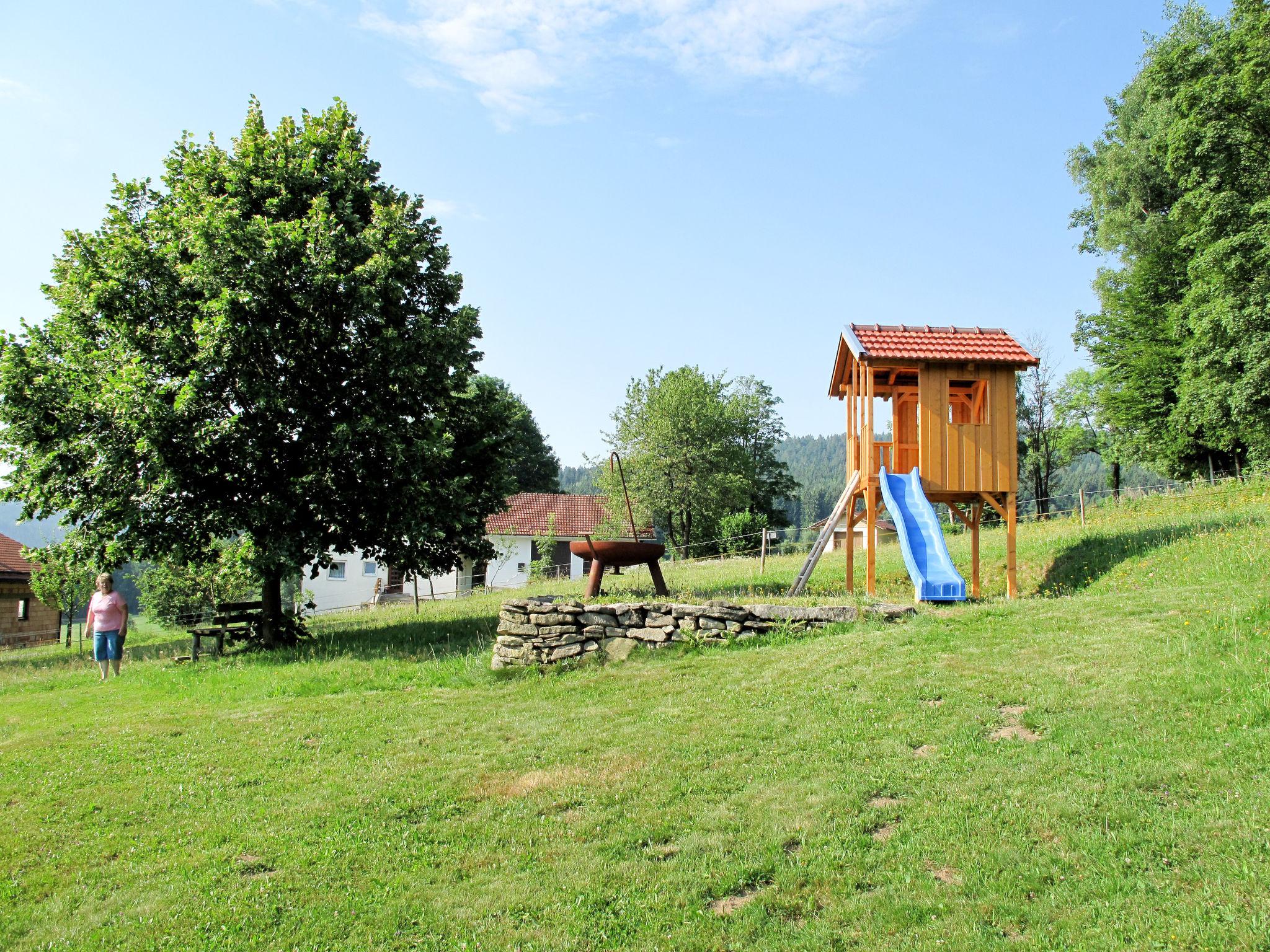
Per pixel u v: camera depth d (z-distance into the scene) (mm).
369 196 16344
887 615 10625
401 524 14812
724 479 42562
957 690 7820
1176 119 27000
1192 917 4211
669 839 5723
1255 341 25016
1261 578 12188
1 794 7227
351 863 5688
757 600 11984
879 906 4664
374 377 14805
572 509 45500
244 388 13539
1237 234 24797
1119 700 7035
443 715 9023
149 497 13750
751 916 4680
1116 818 5273
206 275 13477
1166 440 35000
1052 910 4457
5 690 13438
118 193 15281
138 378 12828
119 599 14289
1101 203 37219
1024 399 41375
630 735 7727
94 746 8633
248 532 14445
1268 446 27906
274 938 4781
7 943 4836
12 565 32656
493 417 17094
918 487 15352
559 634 10766
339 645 14641
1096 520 22375
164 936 4840
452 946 4633
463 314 16188
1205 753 5914
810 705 7980
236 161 15531
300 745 8297
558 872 5375
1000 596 16219
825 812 5824
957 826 5438
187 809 6746
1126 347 35812
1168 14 35469
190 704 10727
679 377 43469
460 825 6168
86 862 5867
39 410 13742
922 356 15359
